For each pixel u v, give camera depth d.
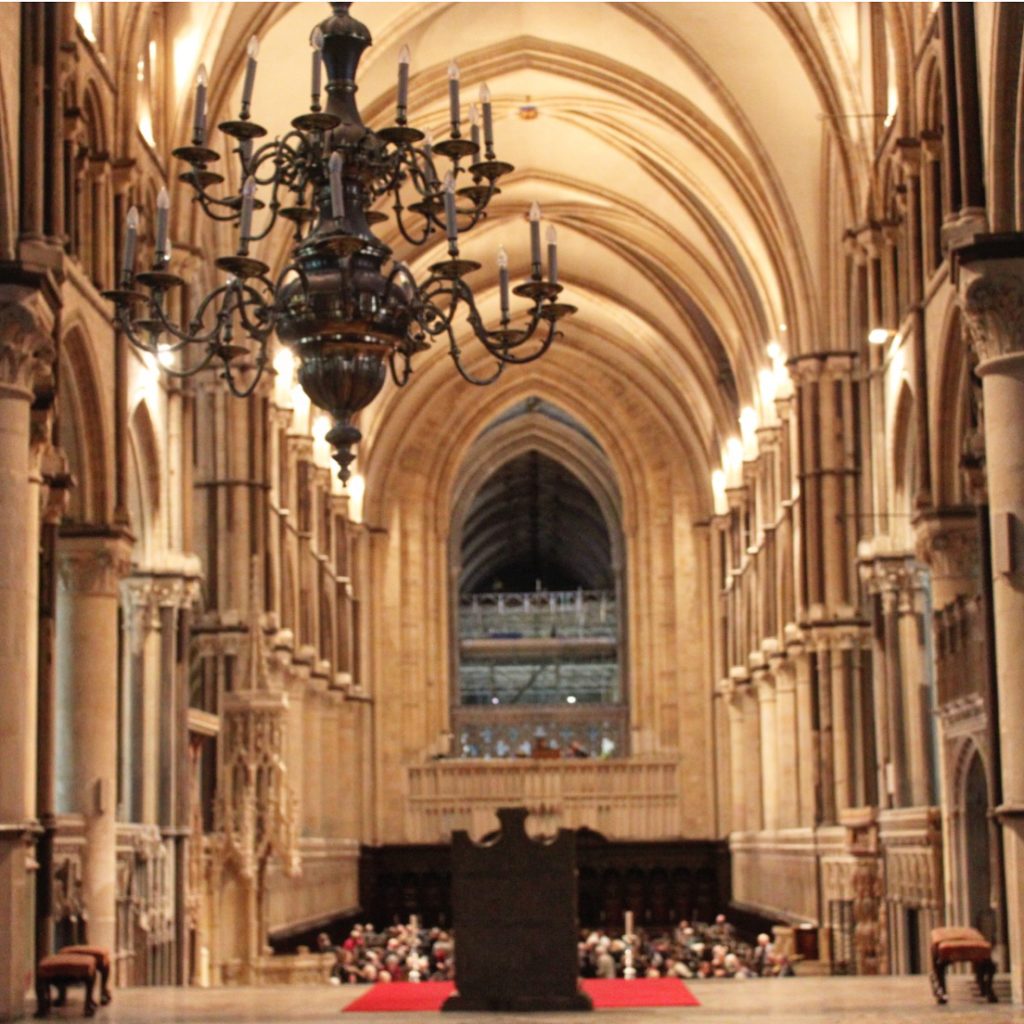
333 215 14.42
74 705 27.75
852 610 39.28
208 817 36.81
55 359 22.61
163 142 32.53
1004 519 20.50
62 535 27.80
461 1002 18.27
